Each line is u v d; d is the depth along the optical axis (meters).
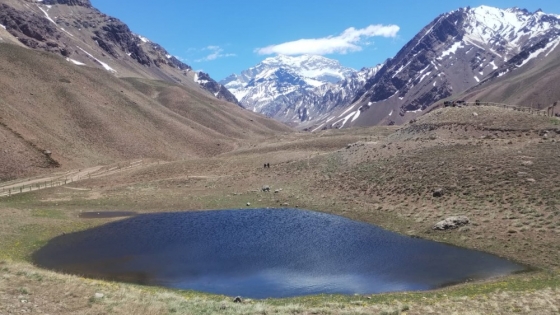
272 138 183.75
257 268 38.12
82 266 39.03
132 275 36.53
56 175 92.88
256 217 60.03
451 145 70.38
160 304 23.03
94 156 118.19
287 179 78.19
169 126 166.12
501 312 23.86
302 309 24.59
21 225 51.34
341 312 24.11
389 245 44.41
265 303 27.45
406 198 57.94
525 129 71.62
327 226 53.56
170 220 59.28
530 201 47.12
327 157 84.50
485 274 34.75
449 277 34.41
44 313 19.33
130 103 171.88
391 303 27.14
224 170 93.50
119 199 71.56
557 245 38.28
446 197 54.28
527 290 28.98
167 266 39.03
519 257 37.97
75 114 137.00
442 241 44.78
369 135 145.50
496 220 45.62
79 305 21.12
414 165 66.44
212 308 23.88
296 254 42.16
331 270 37.16
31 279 25.08
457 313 23.30
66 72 166.62
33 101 129.88
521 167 55.41
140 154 132.25
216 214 62.81
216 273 36.91
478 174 57.06
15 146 97.75
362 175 69.94
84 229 54.06
